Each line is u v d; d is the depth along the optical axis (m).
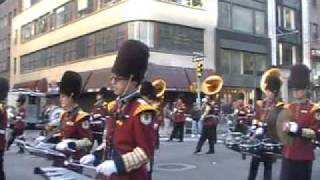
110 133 3.87
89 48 42.00
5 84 9.17
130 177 3.72
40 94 36.44
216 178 11.99
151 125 3.72
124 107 3.79
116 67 3.86
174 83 35.47
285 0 46.94
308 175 6.93
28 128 35.44
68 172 4.35
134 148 3.70
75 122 6.34
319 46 50.66
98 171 3.64
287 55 46.84
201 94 35.25
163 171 13.13
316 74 49.78
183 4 38.00
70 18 45.72
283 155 7.05
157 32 36.25
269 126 8.01
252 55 43.03
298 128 6.67
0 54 66.75
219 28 40.19
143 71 3.91
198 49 38.72
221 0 40.78
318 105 6.96
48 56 50.53
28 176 12.34
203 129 17.14
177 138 24.53
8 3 64.19
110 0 38.91
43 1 52.00
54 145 6.01
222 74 40.06
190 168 13.72
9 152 17.61
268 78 9.55
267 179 10.05
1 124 8.91
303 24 48.78
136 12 35.69
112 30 38.41
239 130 17.80
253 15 43.53
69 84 6.50
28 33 56.22
